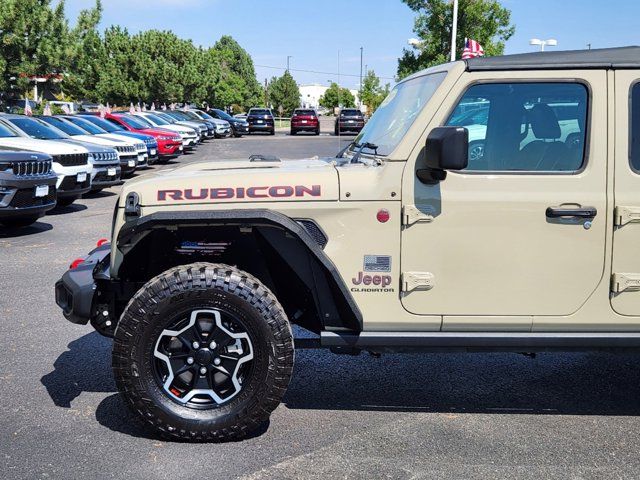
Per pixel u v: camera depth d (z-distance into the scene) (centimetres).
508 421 402
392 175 360
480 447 367
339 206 361
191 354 356
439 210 360
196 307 349
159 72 4559
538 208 361
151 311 345
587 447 368
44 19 2642
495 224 361
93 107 5091
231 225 361
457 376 477
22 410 409
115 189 1664
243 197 361
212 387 361
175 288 345
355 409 418
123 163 1716
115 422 393
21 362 493
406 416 408
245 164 434
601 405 429
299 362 503
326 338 367
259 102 10525
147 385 351
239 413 354
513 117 368
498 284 365
